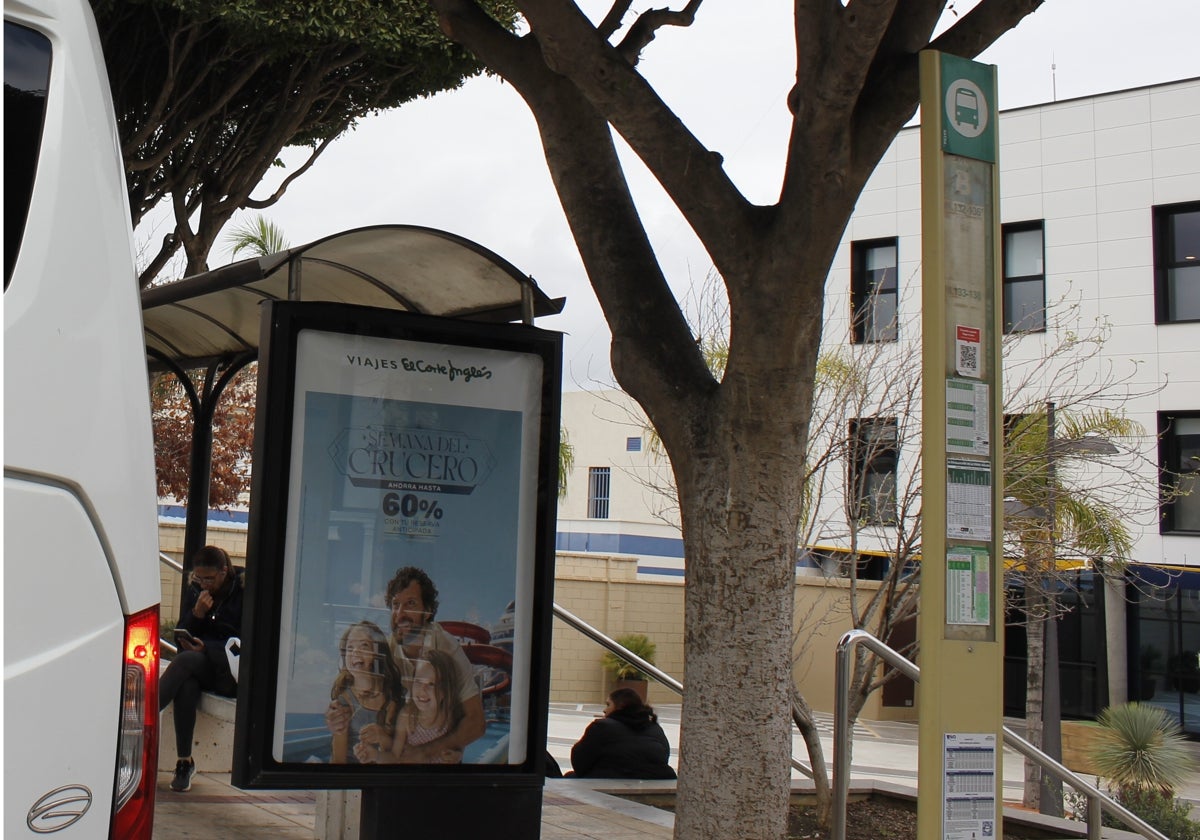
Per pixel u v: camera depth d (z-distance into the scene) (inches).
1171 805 515.8
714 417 185.5
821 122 171.6
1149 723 540.7
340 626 188.9
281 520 184.5
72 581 81.3
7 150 81.2
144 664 86.8
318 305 189.2
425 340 199.0
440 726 194.2
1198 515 864.3
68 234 83.0
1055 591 501.7
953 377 157.2
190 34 397.7
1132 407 883.4
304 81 438.0
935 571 153.3
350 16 404.5
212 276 221.1
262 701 180.9
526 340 205.0
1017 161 951.0
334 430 191.3
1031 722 573.6
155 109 404.5
